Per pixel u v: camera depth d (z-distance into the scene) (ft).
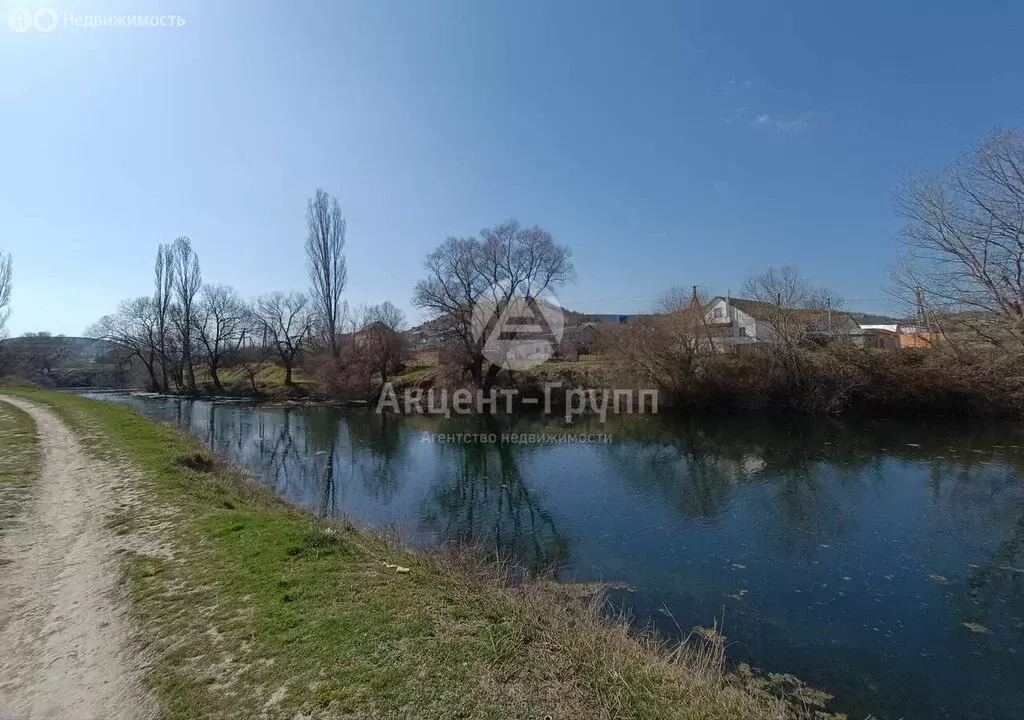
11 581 17.90
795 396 86.79
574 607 20.36
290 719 10.92
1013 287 58.70
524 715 11.18
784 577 28.45
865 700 18.34
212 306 159.22
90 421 55.67
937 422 74.02
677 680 13.75
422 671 12.59
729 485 47.96
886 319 146.72
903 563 30.14
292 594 16.42
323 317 129.90
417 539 33.53
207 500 27.68
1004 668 20.25
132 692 11.98
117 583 17.57
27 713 11.32
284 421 94.89
